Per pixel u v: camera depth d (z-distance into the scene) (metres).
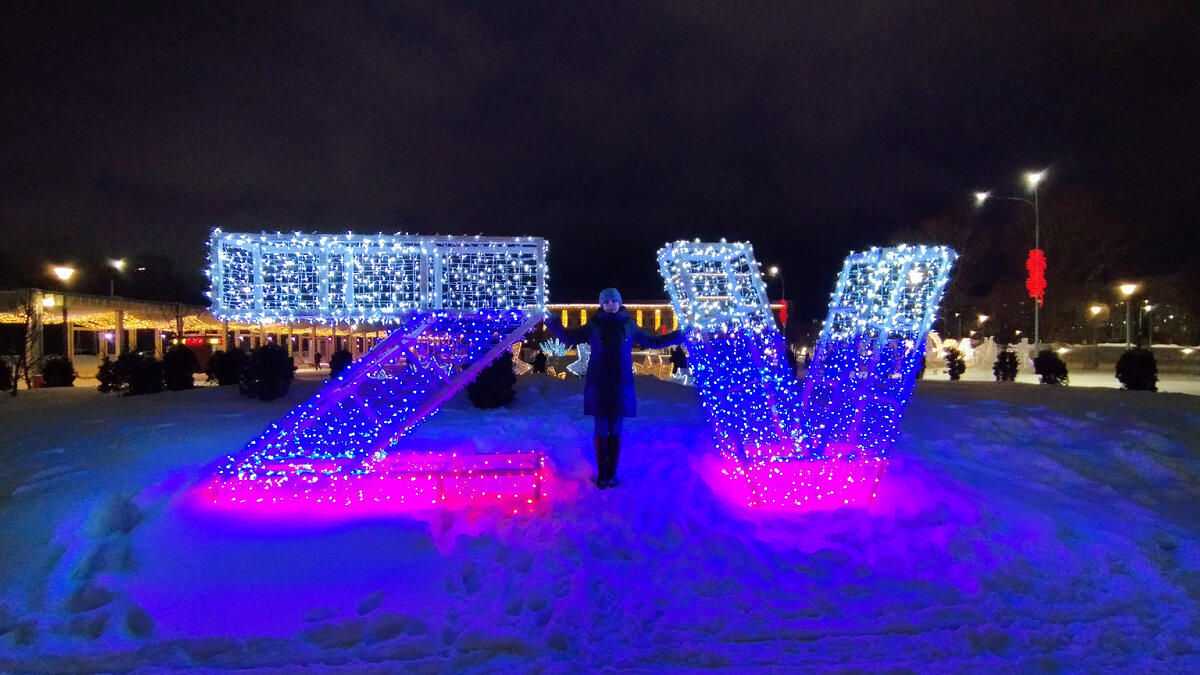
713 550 4.87
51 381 17.39
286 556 4.68
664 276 6.10
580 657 3.73
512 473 5.42
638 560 4.76
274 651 3.81
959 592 4.46
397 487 5.45
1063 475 6.30
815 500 5.67
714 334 5.98
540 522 5.16
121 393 12.20
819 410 5.87
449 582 4.47
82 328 33.38
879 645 3.87
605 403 5.80
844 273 6.02
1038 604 4.34
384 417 5.85
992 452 6.88
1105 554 4.83
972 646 3.87
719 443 6.21
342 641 3.92
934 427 7.77
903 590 4.48
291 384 11.26
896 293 5.80
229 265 5.45
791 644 3.87
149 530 4.88
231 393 10.29
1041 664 3.68
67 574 4.45
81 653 3.76
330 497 5.38
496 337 6.05
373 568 4.60
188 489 5.44
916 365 5.82
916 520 5.35
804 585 4.50
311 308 5.55
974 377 23.97
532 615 4.14
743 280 5.97
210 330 33.75
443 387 5.87
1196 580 4.50
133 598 4.22
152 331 40.44
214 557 4.65
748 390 5.76
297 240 5.51
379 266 5.65
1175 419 8.00
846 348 5.97
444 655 3.77
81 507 5.09
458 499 5.48
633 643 3.87
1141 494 5.95
